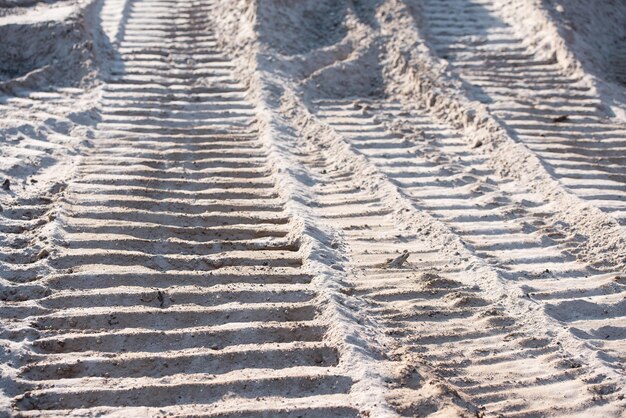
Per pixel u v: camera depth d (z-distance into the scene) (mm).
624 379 3207
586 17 5793
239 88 4930
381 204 4043
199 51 5262
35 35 5121
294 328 3348
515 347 3342
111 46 5215
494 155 4457
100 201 3896
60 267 3533
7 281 3453
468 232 3896
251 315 3398
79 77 4922
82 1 5691
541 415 3098
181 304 3428
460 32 5570
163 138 4445
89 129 4461
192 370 3203
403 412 3072
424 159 4402
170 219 3842
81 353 3225
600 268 3729
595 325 3457
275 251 3707
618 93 5078
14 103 4664
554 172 4316
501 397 3150
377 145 4508
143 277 3510
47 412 3021
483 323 3432
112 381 3133
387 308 3469
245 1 5465
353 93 5059
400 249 3770
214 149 4375
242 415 3045
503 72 5211
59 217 3752
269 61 5051
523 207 4082
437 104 4859
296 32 5422
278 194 4051
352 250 3742
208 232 3785
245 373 3186
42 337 3270
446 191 4180
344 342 3275
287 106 4762
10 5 5711
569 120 4770
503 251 3795
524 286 3594
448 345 3340
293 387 3150
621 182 4301
